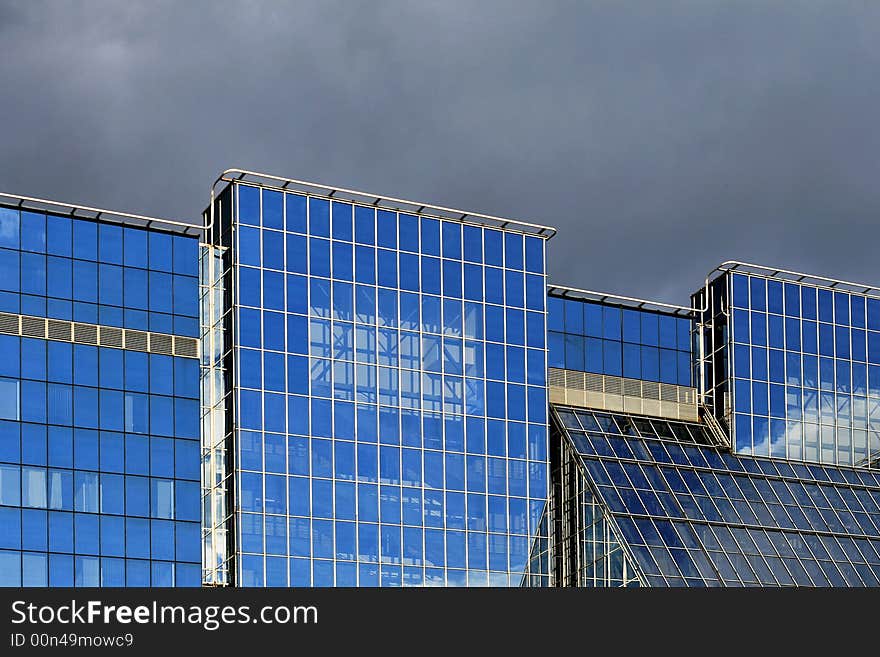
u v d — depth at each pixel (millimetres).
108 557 128625
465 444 141375
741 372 159000
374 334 140500
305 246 140125
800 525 153000
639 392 156000
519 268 148125
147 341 134500
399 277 142750
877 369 165000
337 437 136875
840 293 165375
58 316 132500
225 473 134125
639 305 158375
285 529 133125
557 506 148250
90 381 132000
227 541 132375
